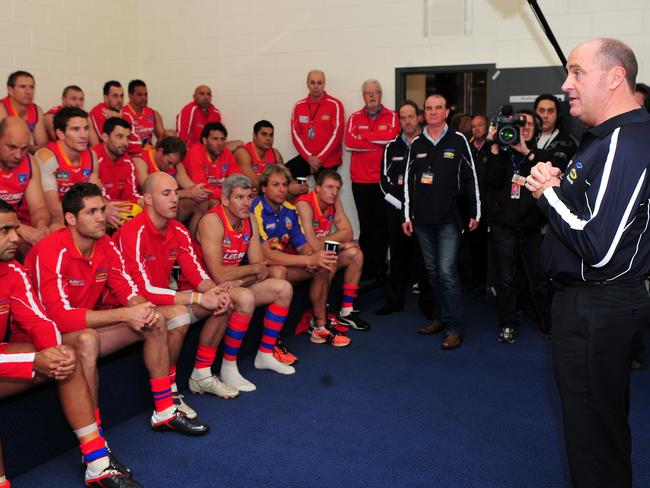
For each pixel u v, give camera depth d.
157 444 2.75
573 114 1.81
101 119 5.93
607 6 5.56
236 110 6.94
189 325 3.10
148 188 3.12
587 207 1.69
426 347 4.19
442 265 4.20
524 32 5.82
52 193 3.94
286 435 2.85
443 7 6.05
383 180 4.91
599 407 1.78
